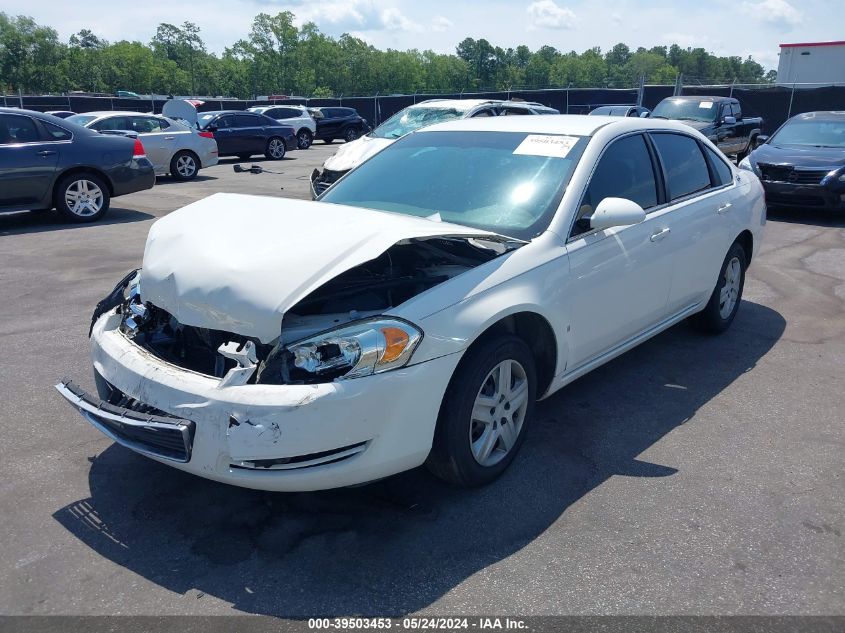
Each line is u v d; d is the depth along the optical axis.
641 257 4.08
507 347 3.20
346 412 2.68
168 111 20.55
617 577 2.71
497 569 2.76
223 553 2.85
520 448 3.58
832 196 10.36
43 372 4.67
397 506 3.18
